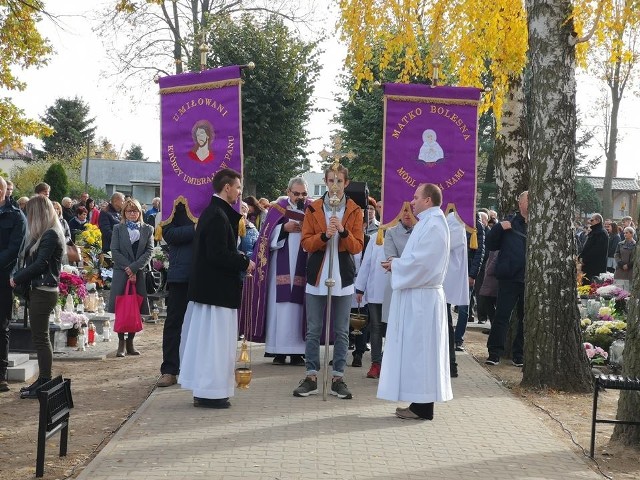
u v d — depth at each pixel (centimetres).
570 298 1072
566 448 769
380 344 1078
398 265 843
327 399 928
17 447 738
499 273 1252
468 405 936
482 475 666
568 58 1070
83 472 634
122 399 941
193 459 673
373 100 3169
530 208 1085
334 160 947
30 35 1853
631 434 780
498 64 1499
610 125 3788
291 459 681
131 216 1268
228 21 3166
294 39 3212
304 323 1121
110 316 1453
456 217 1095
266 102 3175
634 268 791
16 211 941
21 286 925
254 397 925
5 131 2100
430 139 1095
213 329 849
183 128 1021
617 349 1270
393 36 1709
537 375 1069
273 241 1129
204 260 847
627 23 1325
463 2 1587
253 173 3219
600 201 5825
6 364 977
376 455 706
